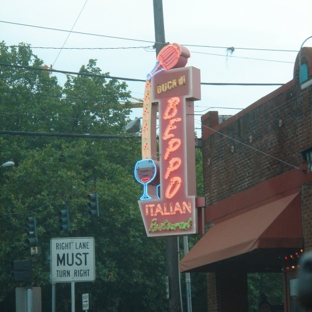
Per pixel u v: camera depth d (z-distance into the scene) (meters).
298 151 15.97
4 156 43.53
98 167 42.38
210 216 20.89
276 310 21.88
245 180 18.84
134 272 38.66
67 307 40.12
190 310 35.00
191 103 19.47
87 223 38.50
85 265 16.66
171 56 19.77
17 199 38.16
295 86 16.25
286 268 17.42
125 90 49.88
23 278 20.94
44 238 37.47
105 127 47.69
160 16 20.95
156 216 19.44
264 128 17.84
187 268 18.75
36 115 46.00
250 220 17.03
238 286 20.33
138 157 47.56
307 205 15.22
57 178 38.25
